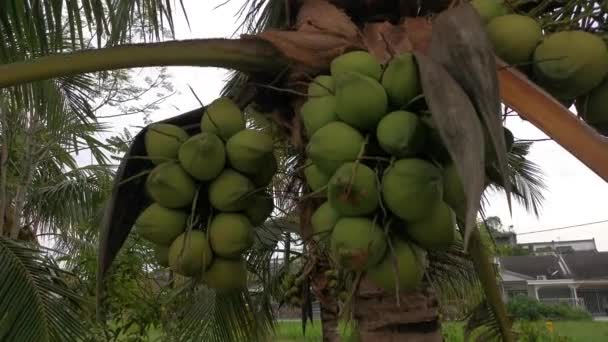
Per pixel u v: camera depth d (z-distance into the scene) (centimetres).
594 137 142
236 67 199
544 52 172
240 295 473
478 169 123
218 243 186
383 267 154
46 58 197
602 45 171
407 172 144
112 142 808
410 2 205
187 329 485
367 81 152
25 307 394
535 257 2808
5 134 748
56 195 845
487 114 134
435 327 214
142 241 659
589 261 2750
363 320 212
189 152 181
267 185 201
